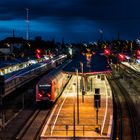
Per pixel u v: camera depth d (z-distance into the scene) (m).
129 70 134.38
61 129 48.56
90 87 86.56
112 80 111.31
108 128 48.78
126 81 108.62
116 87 96.44
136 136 49.88
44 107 65.94
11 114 60.25
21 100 73.25
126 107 69.56
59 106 64.88
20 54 177.50
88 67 85.62
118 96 82.19
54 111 60.72
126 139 48.50
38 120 56.06
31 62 126.56
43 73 110.31
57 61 146.38
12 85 73.31
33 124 53.56
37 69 102.62
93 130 47.88
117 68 139.12
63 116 56.91
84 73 76.81
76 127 49.72
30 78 91.75
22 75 83.88
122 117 61.09
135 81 108.06
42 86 65.44
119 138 48.62
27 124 53.44
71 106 64.75
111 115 57.12
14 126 52.34
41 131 49.59
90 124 51.25
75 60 116.25
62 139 44.53
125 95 83.44
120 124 56.19
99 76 101.25
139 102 74.81
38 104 67.19
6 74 77.75
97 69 84.12
